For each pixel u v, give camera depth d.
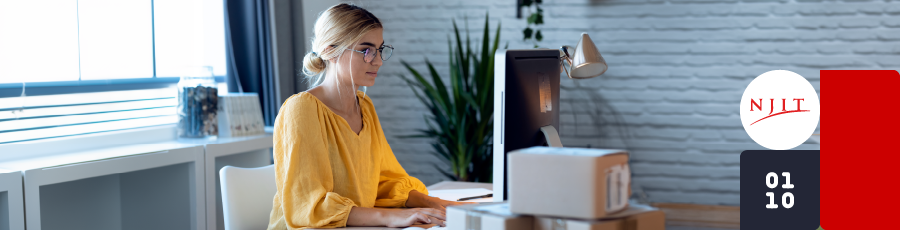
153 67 2.84
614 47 3.80
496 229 0.98
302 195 1.47
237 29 3.01
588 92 3.87
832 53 3.57
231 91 3.04
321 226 1.46
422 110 4.07
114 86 2.64
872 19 3.52
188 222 2.49
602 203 0.93
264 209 1.80
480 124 3.45
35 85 2.30
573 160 0.93
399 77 4.08
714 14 3.68
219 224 2.82
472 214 1.02
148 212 2.58
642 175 3.87
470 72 3.92
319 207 1.46
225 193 1.71
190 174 2.48
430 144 4.06
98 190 2.54
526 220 0.99
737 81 3.70
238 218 1.71
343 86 1.59
